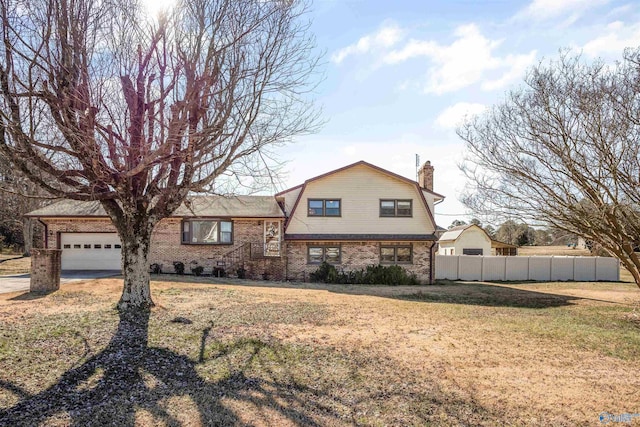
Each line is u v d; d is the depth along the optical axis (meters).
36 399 5.65
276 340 8.73
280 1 10.45
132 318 9.88
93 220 22.69
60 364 6.91
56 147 8.97
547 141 12.24
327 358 7.72
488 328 10.65
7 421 5.01
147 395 5.93
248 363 7.36
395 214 24.34
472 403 5.86
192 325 9.64
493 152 13.20
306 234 23.67
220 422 5.15
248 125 10.52
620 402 5.94
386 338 9.30
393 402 5.87
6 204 35.59
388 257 24.28
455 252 37.56
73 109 8.59
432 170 27.56
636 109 10.91
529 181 12.95
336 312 12.30
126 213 10.66
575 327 11.02
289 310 12.23
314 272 23.58
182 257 22.95
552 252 49.19
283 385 6.43
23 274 21.09
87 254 22.72
